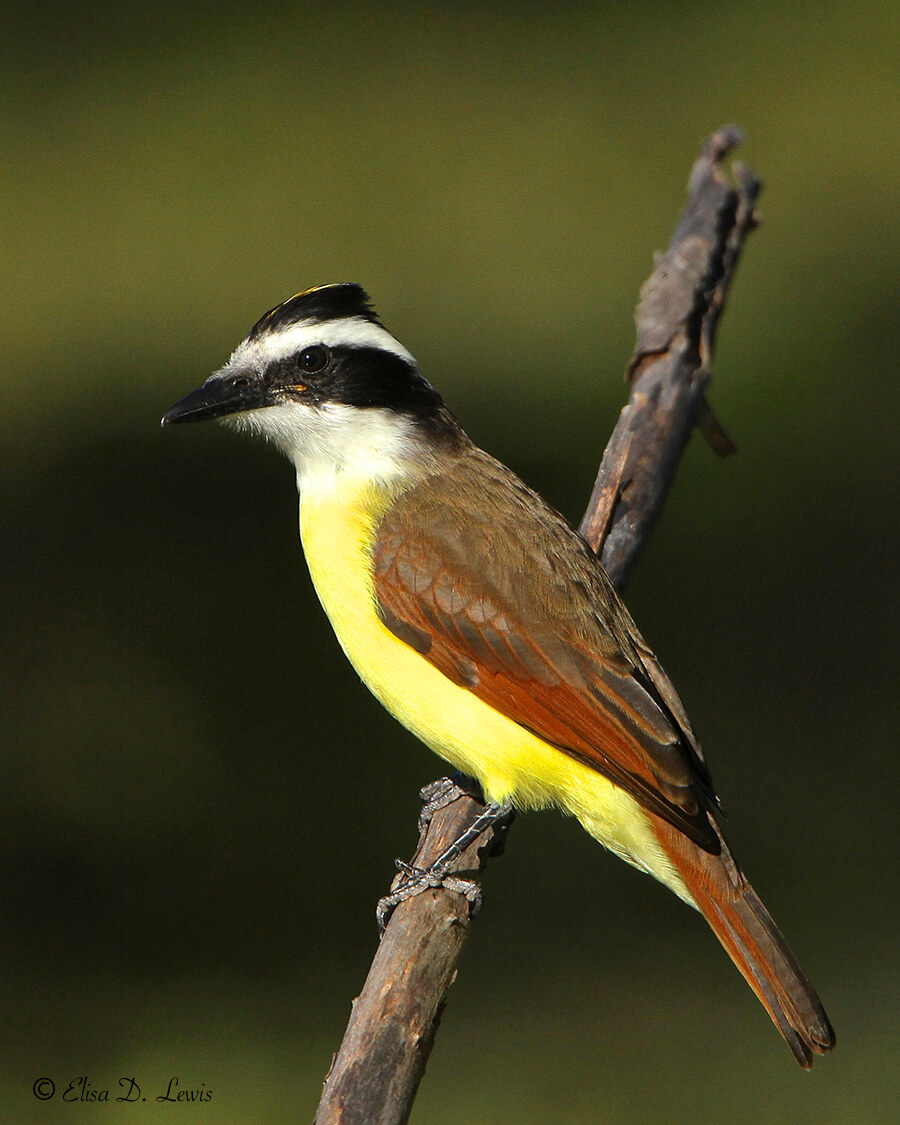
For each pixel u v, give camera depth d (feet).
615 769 24.12
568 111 93.20
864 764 45.62
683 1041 37.29
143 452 61.62
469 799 25.80
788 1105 35.22
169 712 47.11
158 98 98.48
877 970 39.29
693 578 53.11
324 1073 35.45
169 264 78.38
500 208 81.61
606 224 79.20
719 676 49.24
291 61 101.65
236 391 26.71
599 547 27.22
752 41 102.73
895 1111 35.29
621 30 106.32
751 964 23.07
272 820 42.98
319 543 26.40
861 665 49.52
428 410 27.20
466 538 25.48
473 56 102.12
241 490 58.59
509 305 71.26
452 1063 36.70
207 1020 37.01
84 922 39.70
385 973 19.76
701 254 31.19
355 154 89.76
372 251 78.02
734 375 63.82
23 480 59.41
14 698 47.52
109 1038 36.58
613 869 42.88
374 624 25.80
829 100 93.20
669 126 91.04
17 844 41.88
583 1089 35.88
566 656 24.62
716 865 23.67
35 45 106.83
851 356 64.54
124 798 43.55
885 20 105.40
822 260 73.97
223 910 40.14
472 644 24.97
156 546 55.47
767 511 56.13
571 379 63.93
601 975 39.34
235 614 51.72
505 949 40.19
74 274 77.77
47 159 90.63
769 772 45.50
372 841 42.24
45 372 68.49
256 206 83.41
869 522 55.16
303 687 48.47
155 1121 33.99
